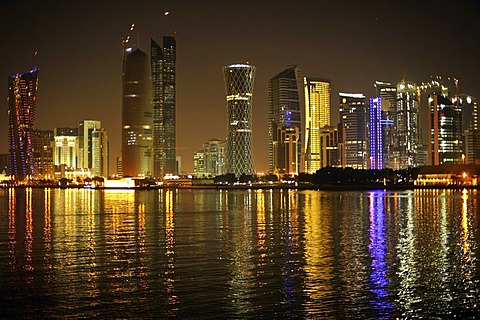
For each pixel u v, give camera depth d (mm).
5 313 59031
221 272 76750
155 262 84500
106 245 103000
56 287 68812
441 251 93812
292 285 69188
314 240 109438
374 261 84438
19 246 102062
